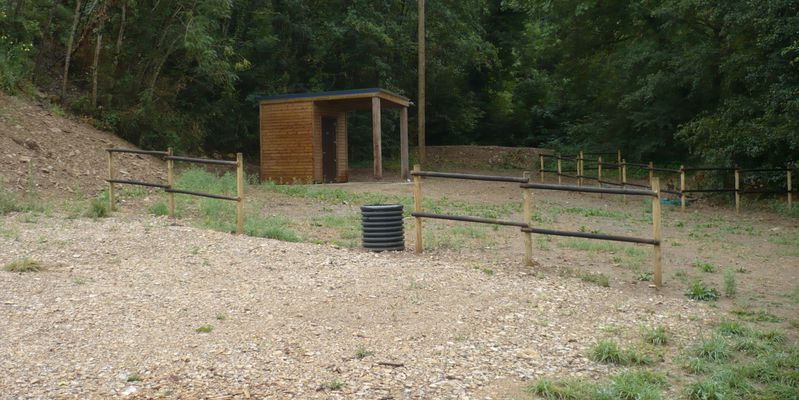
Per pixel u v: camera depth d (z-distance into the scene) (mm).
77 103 17984
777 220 15469
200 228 10359
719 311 7074
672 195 19641
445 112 36406
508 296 7129
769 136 17172
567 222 13984
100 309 6219
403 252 9477
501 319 6359
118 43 18922
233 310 6355
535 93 39688
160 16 19500
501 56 39281
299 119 20484
